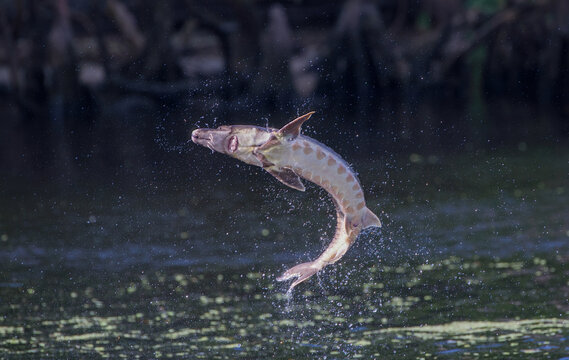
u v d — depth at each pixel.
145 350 19.11
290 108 71.50
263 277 24.84
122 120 66.44
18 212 34.69
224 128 14.09
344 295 22.81
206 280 24.72
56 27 69.69
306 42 77.38
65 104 69.62
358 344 19.06
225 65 74.00
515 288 22.72
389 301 22.16
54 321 21.31
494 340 18.94
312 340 19.42
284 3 78.81
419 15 79.50
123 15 73.06
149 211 34.44
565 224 29.53
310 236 29.75
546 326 19.67
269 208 34.62
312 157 14.02
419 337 19.36
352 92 74.12
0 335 20.28
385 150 48.00
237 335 19.92
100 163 46.56
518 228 29.34
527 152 45.88
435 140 51.41
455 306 21.48
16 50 69.81
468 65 77.19
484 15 76.62
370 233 29.42
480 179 38.66
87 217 33.50
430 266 25.30
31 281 25.06
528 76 76.88
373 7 74.94
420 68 76.25
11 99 73.62
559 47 74.56
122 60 76.25
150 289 23.98
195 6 74.75
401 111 67.88
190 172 43.34
